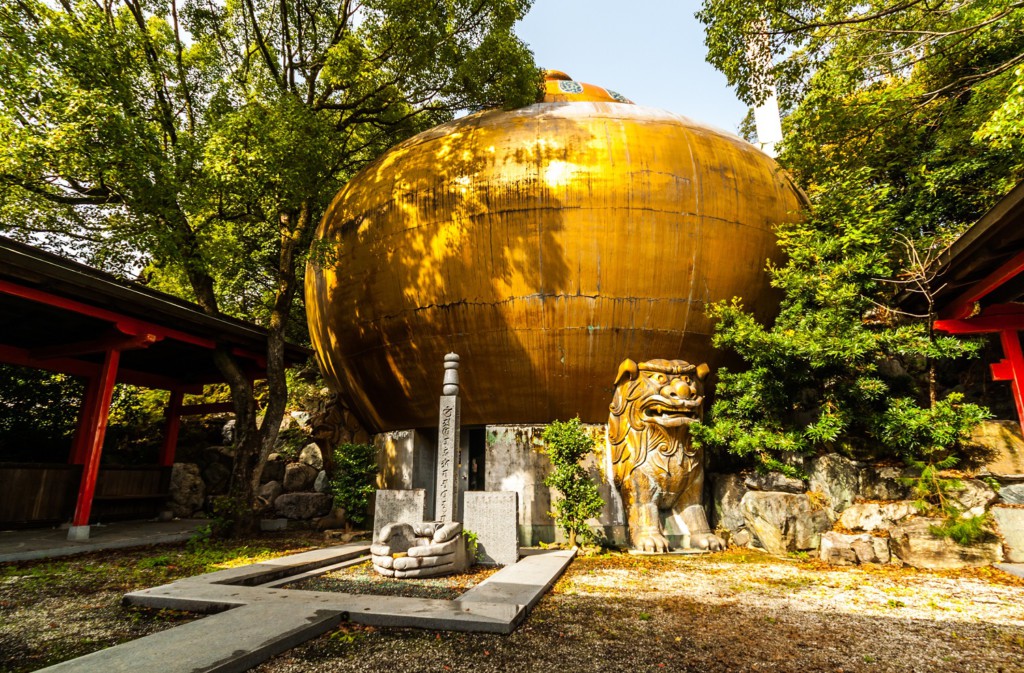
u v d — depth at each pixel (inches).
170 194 376.5
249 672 148.9
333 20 523.2
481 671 153.4
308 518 521.0
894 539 327.3
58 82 339.6
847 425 373.4
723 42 422.3
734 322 375.9
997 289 339.6
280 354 453.4
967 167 407.2
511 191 390.0
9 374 571.5
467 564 304.5
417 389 428.8
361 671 151.6
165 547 367.2
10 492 388.5
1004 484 335.3
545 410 407.5
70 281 321.1
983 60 459.8
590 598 240.1
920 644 181.8
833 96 445.4
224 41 540.1
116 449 624.4
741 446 360.5
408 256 412.5
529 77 467.2
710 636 187.9
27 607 215.6
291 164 398.3
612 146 398.9
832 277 367.6
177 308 387.5
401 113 586.2
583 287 382.9
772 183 443.8
